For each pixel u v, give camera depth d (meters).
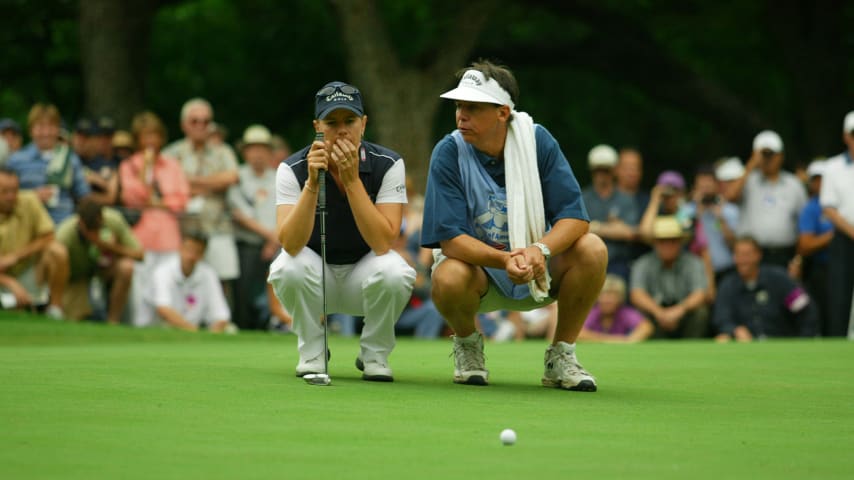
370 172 19.80
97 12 64.19
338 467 12.02
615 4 87.06
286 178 19.86
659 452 13.30
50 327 35.72
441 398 17.61
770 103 100.25
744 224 47.22
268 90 92.06
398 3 84.06
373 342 20.09
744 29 92.44
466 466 12.20
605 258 19.20
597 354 28.39
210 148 45.97
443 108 93.00
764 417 16.50
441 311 19.72
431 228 19.39
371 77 65.31
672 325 42.81
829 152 83.00
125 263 41.56
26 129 85.12
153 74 90.94
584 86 99.56
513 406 16.92
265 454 12.64
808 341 35.34
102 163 44.72
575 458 12.79
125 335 36.03
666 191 46.41
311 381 18.86
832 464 12.77
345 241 19.88
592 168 47.91
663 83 85.75
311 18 89.81
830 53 83.81
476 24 66.56
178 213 44.22
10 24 82.56
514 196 19.14
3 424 14.29
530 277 18.53
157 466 11.89
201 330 40.34
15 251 40.22
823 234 46.34
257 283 45.75
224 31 90.94
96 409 15.59
